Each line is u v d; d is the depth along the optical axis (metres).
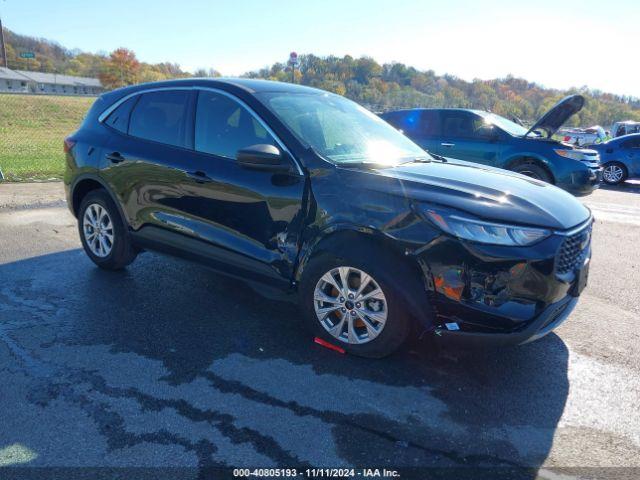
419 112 10.16
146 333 3.52
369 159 3.59
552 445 2.50
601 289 4.79
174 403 2.73
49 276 4.59
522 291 2.79
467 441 2.51
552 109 8.23
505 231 2.78
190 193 3.79
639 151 13.04
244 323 3.72
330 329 3.33
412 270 2.95
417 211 2.90
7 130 38.72
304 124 3.62
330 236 3.19
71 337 3.43
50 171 12.02
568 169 8.73
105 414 2.61
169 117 4.09
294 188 3.30
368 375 3.07
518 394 2.93
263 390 2.88
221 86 3.86
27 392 2.78
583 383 3.07
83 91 129.62
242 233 3.56
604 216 8.52
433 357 3.30
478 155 9.39
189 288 4.38
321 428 2.56
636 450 2.48
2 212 7.20
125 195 4.26
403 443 2.47
